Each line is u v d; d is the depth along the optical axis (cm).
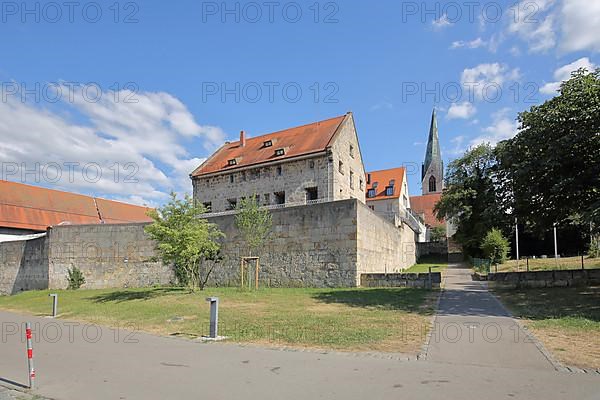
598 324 1122
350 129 4403
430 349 891
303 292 1998
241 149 4831
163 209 2066
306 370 747
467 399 589
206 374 741
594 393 609
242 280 2175
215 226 2269
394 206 6191
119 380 723
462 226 5119
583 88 1653
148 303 1797
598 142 1619
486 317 1287
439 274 2036
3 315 1862
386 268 2902
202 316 1405
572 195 1714
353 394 618
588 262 2911
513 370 731
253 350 915
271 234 2392
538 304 1513
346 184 4197
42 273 2997
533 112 1805
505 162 1873
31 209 4978
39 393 671
